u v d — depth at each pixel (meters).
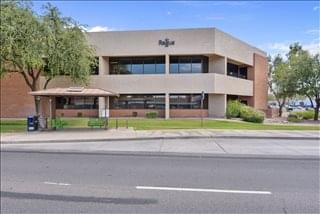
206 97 47.16
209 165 12.92
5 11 28.28
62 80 45.59
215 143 21.41
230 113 45.22
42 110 46.88
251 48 55.78
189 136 24.70
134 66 47.72
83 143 22.42
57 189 9.02
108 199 8.09
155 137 24.45
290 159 14.59
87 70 36.00
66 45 33.47
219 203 7.74
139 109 47.25
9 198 8.17
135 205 7.62
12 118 47.66
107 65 47.66
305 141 22.50
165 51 45.50
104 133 27.25
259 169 12.02
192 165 12.92
